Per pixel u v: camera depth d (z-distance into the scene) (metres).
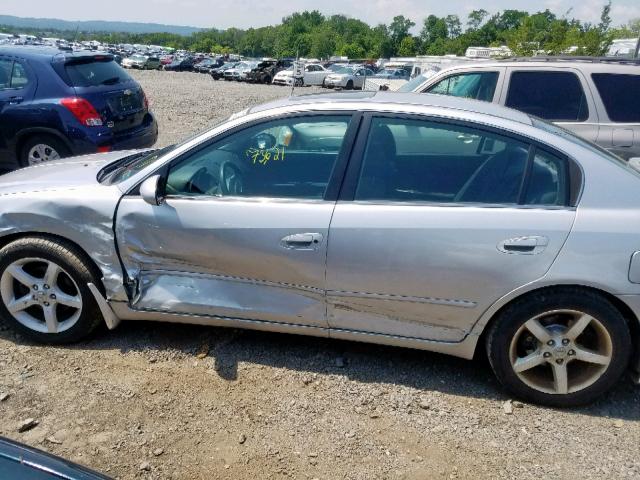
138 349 3.32
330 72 35.50
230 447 2.59
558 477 2.45
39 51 6.32
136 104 6.96
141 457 2.52
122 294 3.16
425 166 2.89
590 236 2.65
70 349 3.31
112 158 3.90
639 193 2.73
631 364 2.88
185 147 3.07
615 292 2.66
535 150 2.80
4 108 6.24
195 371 3.13
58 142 6.30
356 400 2.93
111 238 3.08
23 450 1.66
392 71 31.44
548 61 5.75
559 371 2.83
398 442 2.64
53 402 2.85
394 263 2.79
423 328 2.93
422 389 3.04
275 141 3.03
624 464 2.52
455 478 2.44
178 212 2.99
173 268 3.09
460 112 2.92
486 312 2.80
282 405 2.88
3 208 3.14
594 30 20.42
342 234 2.82
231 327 3.23
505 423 2.79
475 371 3.21
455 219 2.75
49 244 3.12
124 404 2.85
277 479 2.42
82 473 1.66
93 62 6.58
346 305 2.95
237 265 2.99
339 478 2.43
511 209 2.74
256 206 2.93
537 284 2.70
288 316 3.03
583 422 2.80
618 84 5.48
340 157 2.92
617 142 5.44
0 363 3.15
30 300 3.26
